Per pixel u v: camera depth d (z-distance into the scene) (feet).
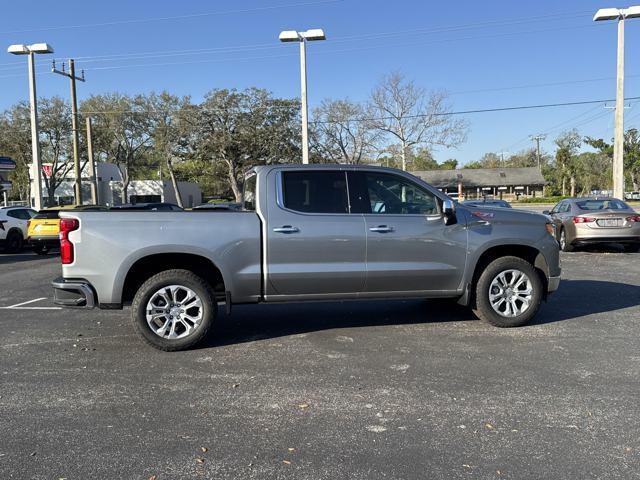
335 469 10.52
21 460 11.00
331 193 19.51
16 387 15.28
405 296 20.17
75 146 102.12
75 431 12.35
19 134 159.22
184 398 14.29
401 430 12.19
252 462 10.84
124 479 10.25
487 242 20.34
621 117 74.95
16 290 33.09
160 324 18.53
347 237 19.20
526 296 20.88
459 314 23.47
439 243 19.94
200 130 162.40
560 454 10.98
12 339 20.58
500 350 18.04
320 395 14.34
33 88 80.59
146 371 16.53
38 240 55.83
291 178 19.33
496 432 12.00
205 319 18.56
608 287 29.40
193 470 10.55
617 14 71.15
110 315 24.89
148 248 18.06
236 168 172.14
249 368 16.66
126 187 185.88
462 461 10.75
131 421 12.88
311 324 22.17
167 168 203.21
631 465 10.50
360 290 19.66
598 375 15.51
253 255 18.76
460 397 14.03
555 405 13.43
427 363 16.83
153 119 171.94
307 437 11.91
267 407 13.61
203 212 18.71
